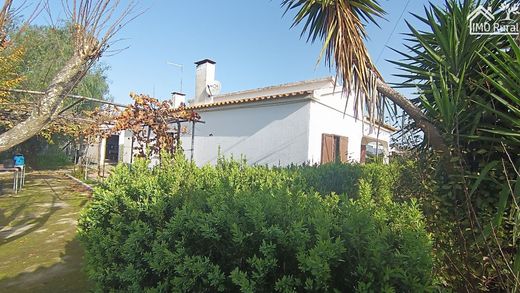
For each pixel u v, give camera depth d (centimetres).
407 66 345
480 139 266
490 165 248
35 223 731
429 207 296
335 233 174
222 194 230
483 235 236
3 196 1071
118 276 237
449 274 266
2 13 300
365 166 620
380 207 227
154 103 773
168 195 274
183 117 827
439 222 286
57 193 1144
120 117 742
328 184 463
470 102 280
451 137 270
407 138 382
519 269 221
